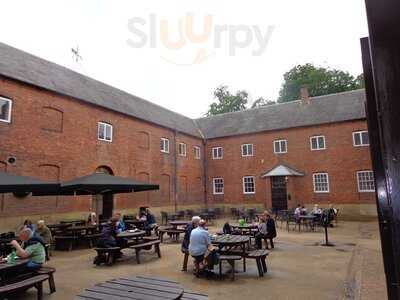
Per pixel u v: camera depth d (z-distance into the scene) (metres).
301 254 9.84
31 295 6.04
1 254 9.18
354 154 21.36
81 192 12.19
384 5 0.82
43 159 14.12
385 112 0.78
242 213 20.86
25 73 14.22
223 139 26.84
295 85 38.97
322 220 16.58
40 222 9.30
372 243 11.75
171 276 7.37
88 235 11.51
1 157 12.44
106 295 3.83
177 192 23.59
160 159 22.19
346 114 22.14
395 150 0.76
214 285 6.60
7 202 12.41
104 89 20.33
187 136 25.64
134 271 7.88
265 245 11.43
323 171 22.36
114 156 18.19
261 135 25.08
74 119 15.88
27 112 13.62
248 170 25.28
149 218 13.62
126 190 12.37
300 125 23.41
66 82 16.81
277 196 23.50
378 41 0.81
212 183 26.92
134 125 20.03
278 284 6.61
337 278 7.03
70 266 8.50
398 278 0.77
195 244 7.26
